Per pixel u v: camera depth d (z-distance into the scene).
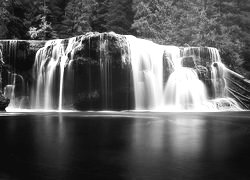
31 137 12.15
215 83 36.66
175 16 48.34
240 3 54.53
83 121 18.95
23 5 46.94
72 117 22.09
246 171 7.19
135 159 8.34
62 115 24.27
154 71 35.19
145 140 11.54
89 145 10.43
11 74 33.97
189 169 7.36
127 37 34.25
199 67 36.28
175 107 35.06
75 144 10.54
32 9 47.75
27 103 34.31
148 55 35.03
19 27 44.47
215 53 37.88
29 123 17.52
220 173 7.03
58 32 48.28
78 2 49.41
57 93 33.91
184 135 13.08
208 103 35.25
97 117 22.27
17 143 10.74
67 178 6.61
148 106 34.53
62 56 34.03
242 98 36.78
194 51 36.81
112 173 7.00
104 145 10.41
